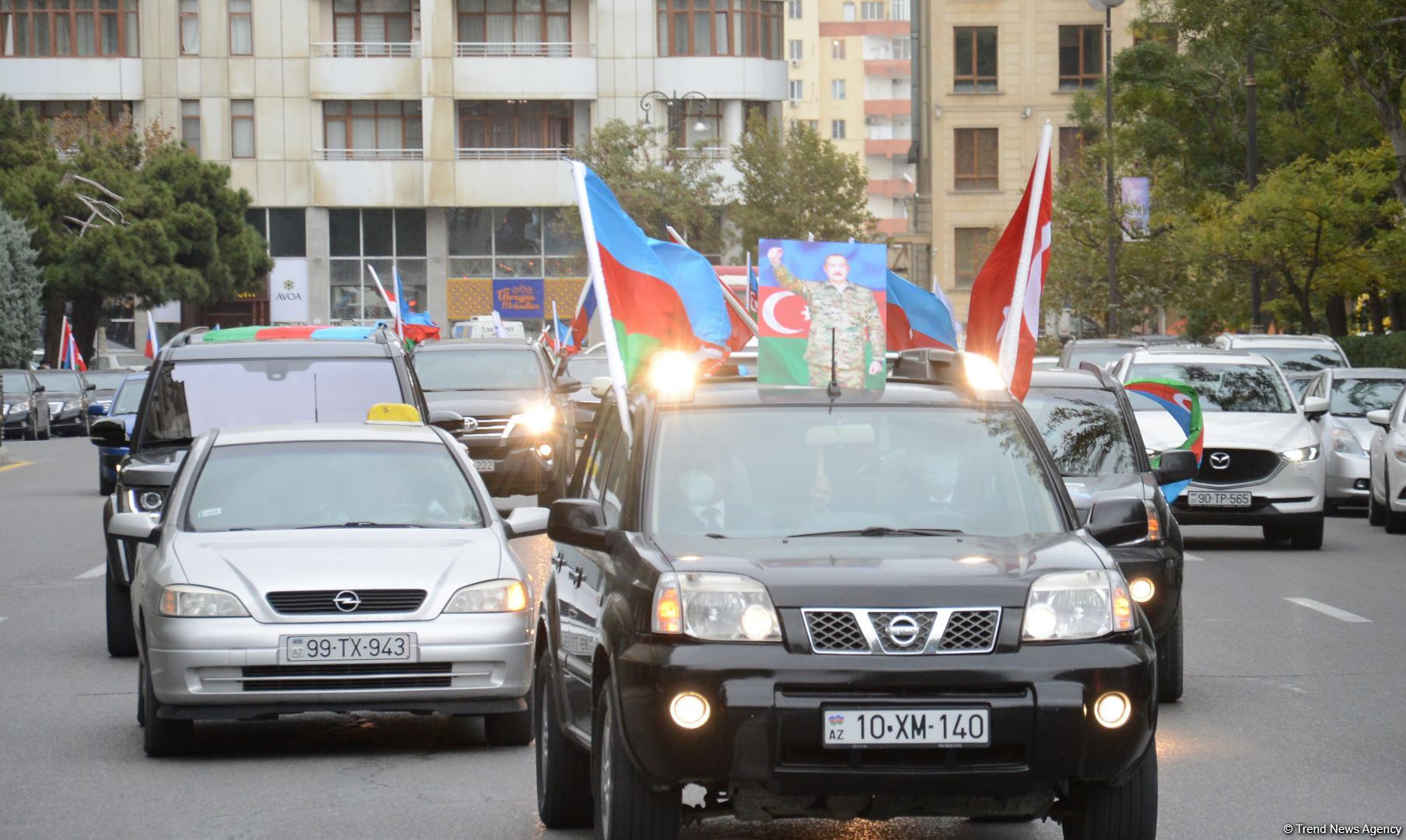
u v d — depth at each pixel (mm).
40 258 137250
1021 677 12984
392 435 22953
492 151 164125
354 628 19469
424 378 53062
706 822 16719
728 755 12852
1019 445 15461
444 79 162000
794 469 15094
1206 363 44094
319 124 163875
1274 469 41062
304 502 21859
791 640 13047
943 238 162125
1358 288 84500
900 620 13070
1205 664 25938
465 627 19703
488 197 163125
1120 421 28031
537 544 44125
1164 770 18766
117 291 140000
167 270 141750
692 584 13320
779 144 150000
